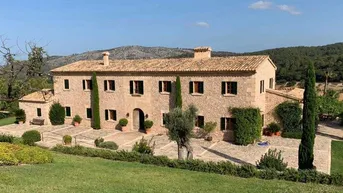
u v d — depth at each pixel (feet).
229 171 62.75
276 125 111.55
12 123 150.61
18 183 45.34
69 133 124.06
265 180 57.31
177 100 113.29
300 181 57.41
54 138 114.73
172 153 91.91
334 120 152.46
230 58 115.96
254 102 102.01
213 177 58.49
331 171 74.74
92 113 134.82
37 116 144.36
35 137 102.47
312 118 68.80
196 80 111.14
